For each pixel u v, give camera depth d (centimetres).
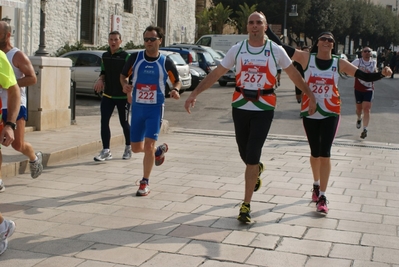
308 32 5284
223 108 1683
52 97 1064
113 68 825
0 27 599
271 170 817
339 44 6781
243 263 450
